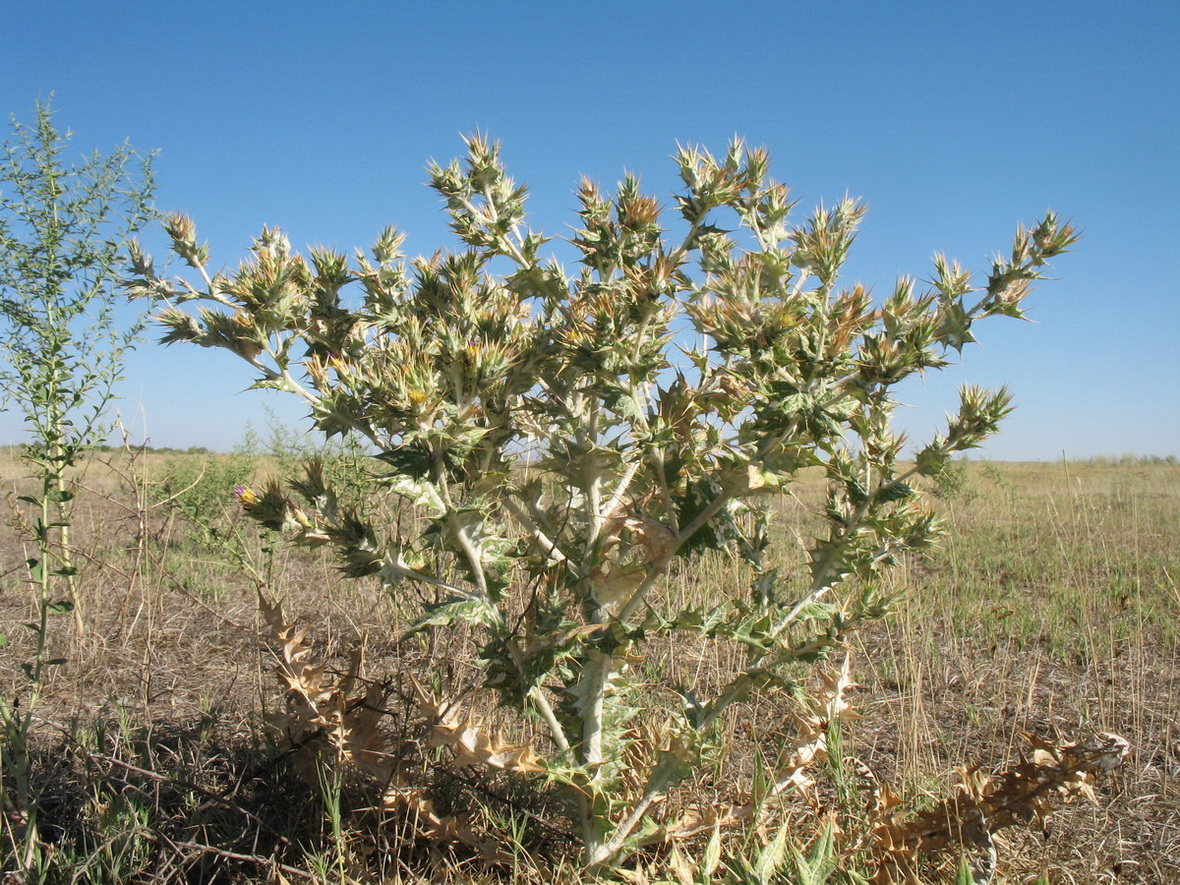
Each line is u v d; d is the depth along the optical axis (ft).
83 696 15.47
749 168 9.00
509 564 8.25
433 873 9.36
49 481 11.02
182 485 27.02
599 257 8.56
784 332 7.13
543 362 8.47
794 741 10.42
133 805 10.05
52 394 10.91
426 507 7.71
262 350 8.35
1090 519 38.11
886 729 14.96
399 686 10.98
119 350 14.40
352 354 9.14
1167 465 87.56
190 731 13.06
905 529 8.96
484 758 8.01
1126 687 17.31
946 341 8.08
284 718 10.42
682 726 8.50
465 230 8.89
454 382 7.88
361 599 19.33
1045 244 7.77
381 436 8.39
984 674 17.79
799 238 8.94
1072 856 10.37
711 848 8.27
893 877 8.84
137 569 16.99
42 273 11.68
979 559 30.60
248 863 9.70
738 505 8.91
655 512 9.05
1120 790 12.38
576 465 8.54
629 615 8.31
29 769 11.65
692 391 8.29
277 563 22.24
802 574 20.88
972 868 8.79
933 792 11.27
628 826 8.67
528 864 9.10
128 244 8.56
